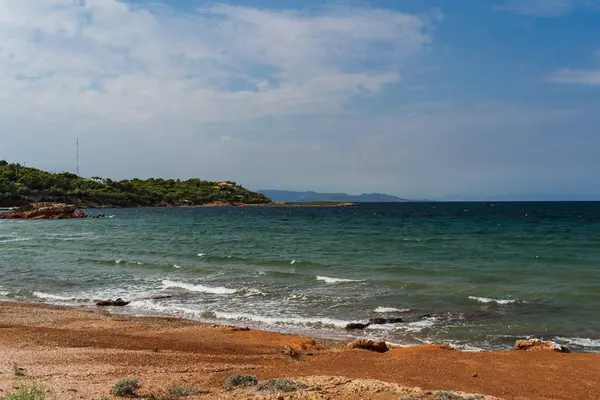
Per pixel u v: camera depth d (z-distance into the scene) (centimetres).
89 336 1324
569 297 1867
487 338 1377
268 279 2361
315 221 7994
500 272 2511
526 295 1912
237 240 4512
